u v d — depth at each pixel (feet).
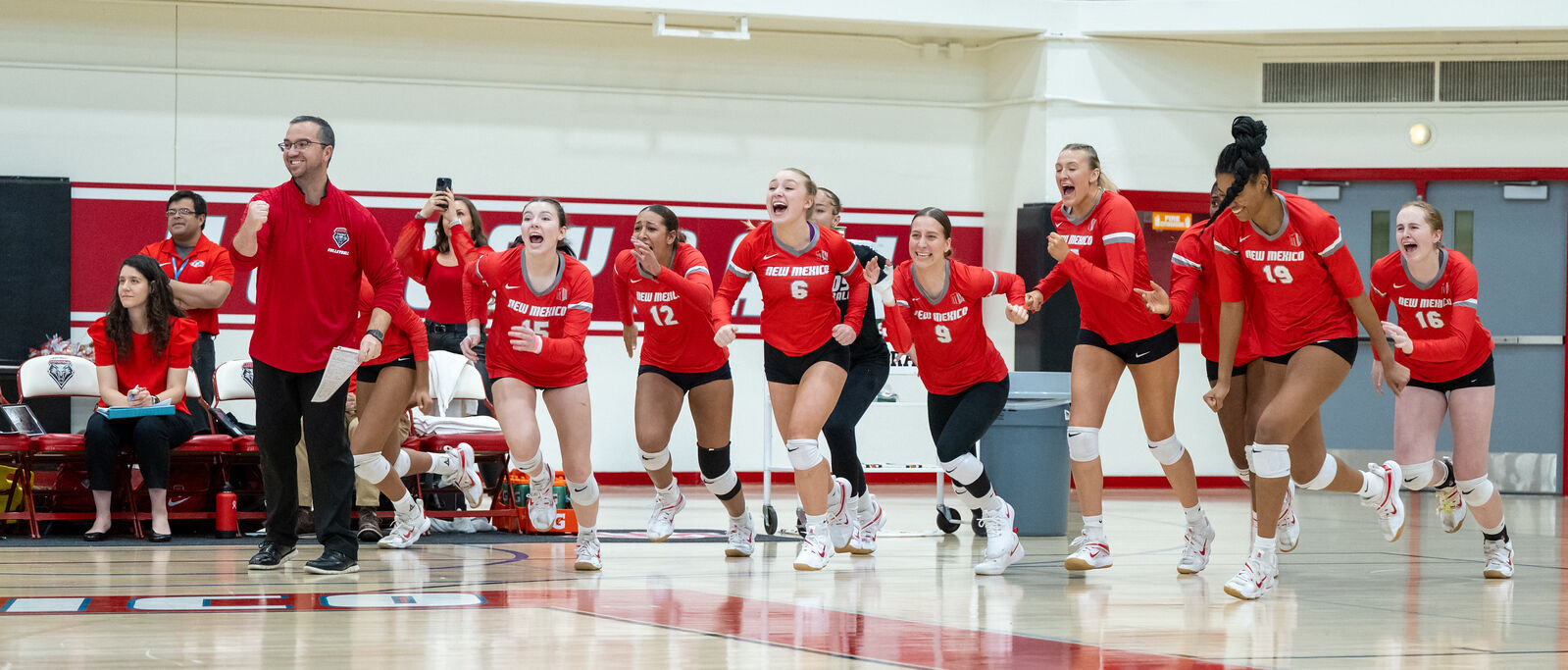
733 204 71.61
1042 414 44.57
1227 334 30.60
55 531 42.29
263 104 66.33
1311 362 28.81
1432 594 29.53
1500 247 71.31
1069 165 31.35
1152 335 31.86
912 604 27.30
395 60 67.77
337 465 31.71
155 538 39.52
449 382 46.19
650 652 20.90
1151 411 32.45
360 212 31.40
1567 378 70.69
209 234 65.77
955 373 33.73
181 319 41.83
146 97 65.16
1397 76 72.02
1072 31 70.79
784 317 33.32
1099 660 20.59
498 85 68.85
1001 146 73.10
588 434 32.96
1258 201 28.68
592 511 33.09
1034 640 22.65
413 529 38.88
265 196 30.37
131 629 22.68
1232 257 30.09
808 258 32.86
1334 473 33.12
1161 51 71.77
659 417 35.32
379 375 36.86
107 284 64.64
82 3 64.54
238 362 46.21
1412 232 33.06
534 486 35.83
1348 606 27.37
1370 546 41.45
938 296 32.96
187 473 42.80
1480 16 68.08
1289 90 73.00
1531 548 41.42
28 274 62.59
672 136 70.90
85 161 64.49
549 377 32.96
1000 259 72.90
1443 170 71.51
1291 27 69.51
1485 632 23.90
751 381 71.00
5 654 20.10
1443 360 32.04
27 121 64.08
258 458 42.73
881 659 20.51
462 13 67.77
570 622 24.09
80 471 43.21
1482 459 33.24
